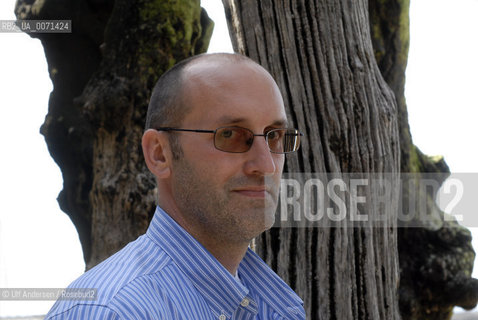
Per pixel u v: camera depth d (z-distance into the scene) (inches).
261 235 92.3
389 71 159.9
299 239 90.1
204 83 49.4
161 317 43.2
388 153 94.9
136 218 141.9
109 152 147.0
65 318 41.8
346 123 91.1
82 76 184.2
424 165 166.6
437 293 151.8
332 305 89.9
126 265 46.5
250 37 93.7
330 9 92.0
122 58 145.7
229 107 48.8
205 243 50.9
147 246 50.0
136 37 144.4
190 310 46.5
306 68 91.4
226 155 48.6
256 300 58.3
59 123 182.7
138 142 144.0
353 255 91.2
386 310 94.3
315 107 91.3
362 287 91.7
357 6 95.5
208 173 48.8
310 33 91.5
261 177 49.3
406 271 152.7
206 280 49.0
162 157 51.8
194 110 49.3
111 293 42.1
